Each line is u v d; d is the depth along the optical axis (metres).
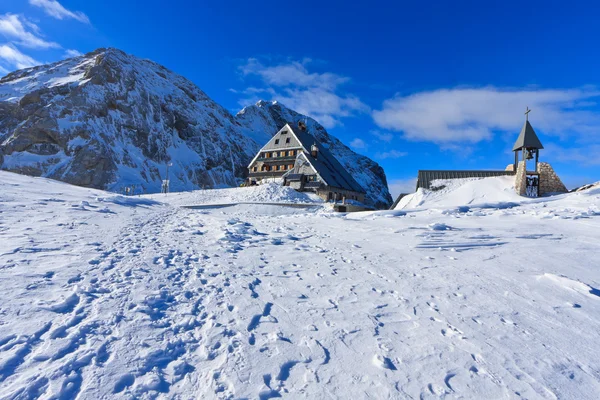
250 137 130.25
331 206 36.12
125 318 3.83
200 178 82.56
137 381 2.82
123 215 11.27
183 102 103.62
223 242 8.45
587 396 2.86
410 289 5.36
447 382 3.02
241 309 4.42
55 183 17.75
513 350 3.55
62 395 2.56
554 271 6.20
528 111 29.33
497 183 29.78
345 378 3.06
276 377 3.04
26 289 4.19
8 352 2.93
